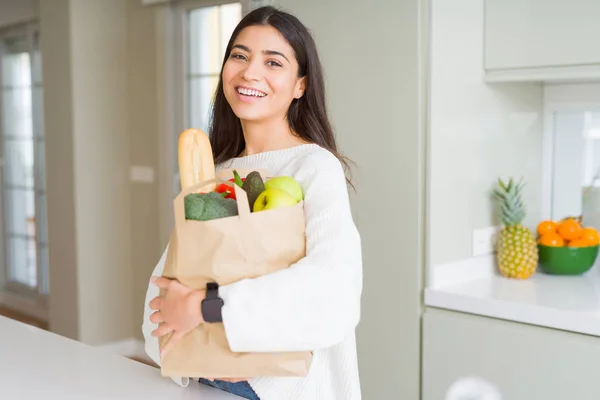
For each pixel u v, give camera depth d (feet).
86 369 4.55
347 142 8.32
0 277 18.49
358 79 8.15
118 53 14.12
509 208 8.30
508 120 8.66
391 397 8.14
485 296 7.37
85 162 13.85
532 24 7.66
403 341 7.98
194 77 13.11
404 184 7.83
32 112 16.92
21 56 17.30
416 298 7.84
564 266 8.38
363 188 8.20
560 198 9.26
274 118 4.87
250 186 4.14
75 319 14.12
